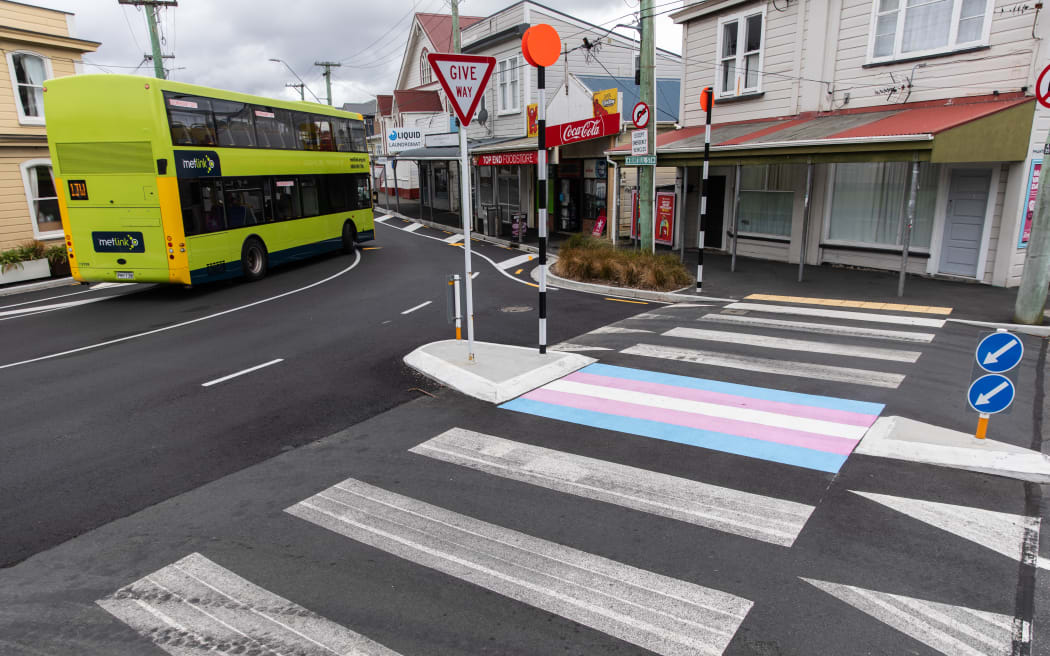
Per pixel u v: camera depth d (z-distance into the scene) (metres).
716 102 17.88
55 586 4.22
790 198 16.42
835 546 4.41
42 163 19.50
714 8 17.25
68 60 20.27
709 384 7.77
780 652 3.43
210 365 9.38
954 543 4.43
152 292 16.41
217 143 15.74
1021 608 3.75
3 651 3.60
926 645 3.46
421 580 4.16
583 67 25.81
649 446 6.10
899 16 13.19
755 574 4.12
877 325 10.20
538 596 3.96
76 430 6.98
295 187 19.17
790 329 10.19
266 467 5.95
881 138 11.25
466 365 8.39
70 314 13.91
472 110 7.90
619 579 4.11
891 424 6.34
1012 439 6.02
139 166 14.14
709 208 18.88
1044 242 9.56
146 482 5.71
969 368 8.05
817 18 14.75
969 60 12.21
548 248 21.67
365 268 19.00
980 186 12.55
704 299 12.68
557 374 8.24
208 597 4.05
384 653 3.50
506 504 5.12
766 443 6.08
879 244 14.62
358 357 9.47
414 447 6.27
